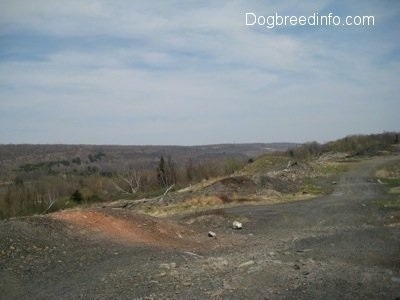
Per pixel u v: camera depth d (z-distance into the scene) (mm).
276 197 26641
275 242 13336
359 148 60625
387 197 24734
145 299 6992
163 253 11016
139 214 15492
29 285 8594
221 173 46094
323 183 32781
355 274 7805
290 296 6734
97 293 7652
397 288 7129
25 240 11062
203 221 17688
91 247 11375
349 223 17375
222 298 6738
